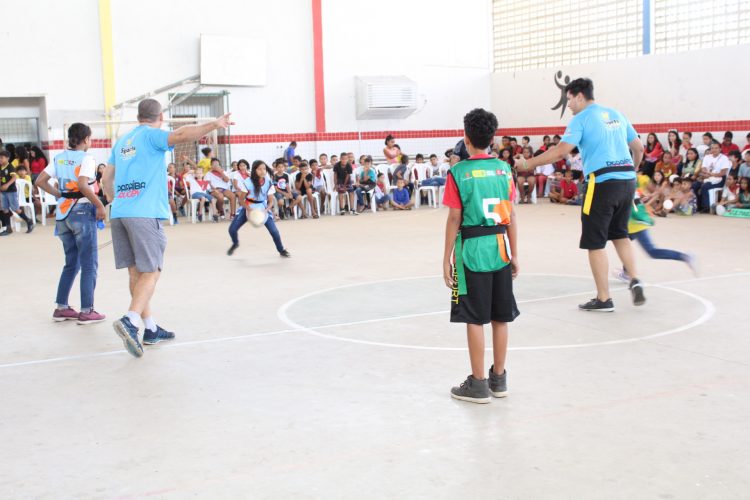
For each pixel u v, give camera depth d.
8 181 13.41
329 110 18.66
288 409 4.11
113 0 16.22
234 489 3.12
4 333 6.05
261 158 17.94
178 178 16.05
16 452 3.59
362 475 3.24
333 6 18.44
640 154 6.53
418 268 8.82
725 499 2.93
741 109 15.09
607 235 6.26
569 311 6.30
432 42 19.81
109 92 16.30
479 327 4.09
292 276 8.45
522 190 17.45
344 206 16.33
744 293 6.82
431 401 4.19
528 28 19.53
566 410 3.98
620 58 17.33
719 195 14.04
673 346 5.17
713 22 15.45
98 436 3.78
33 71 15.74
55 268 9.41
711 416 3.83
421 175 17.34
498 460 3.36
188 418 4.01
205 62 16.94
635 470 3.21
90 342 5.71
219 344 5.54
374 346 5.36
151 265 5.30
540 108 19.34
